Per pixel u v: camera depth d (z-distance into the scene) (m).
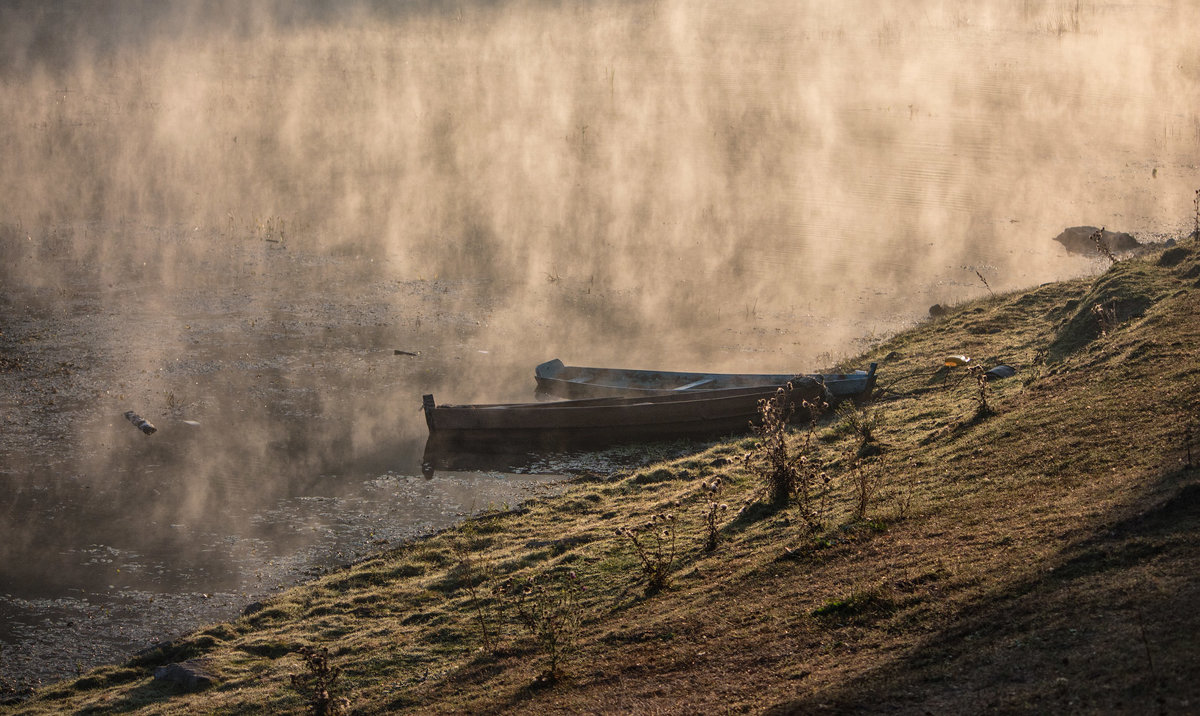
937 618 12.88
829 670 12.38
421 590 19.80
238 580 21.69
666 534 20.27
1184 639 10.36
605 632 15.81
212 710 15.47
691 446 28.47
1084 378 21.27
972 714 10.37
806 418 27.92
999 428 19.94
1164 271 29.39
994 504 16.25
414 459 28.50
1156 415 17.59
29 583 21.56
